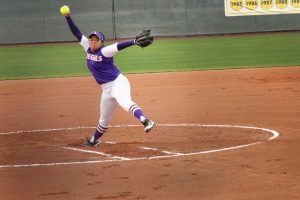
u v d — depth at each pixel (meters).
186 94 37.72
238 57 56.88
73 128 28.58
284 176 18.69
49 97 39.06
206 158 21.36
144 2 77.75
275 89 38.28
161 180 18.73
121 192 17.64
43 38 77.94
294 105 32.34
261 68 48.84
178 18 78.06
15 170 20.78
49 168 20.89
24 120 31.31
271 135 25.05
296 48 61.22
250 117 29.45
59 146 24.55
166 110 32.41
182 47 67.19
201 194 17.17
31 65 57.31
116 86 23.23
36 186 18.66
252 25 77.94
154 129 27.36
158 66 53.03
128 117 30.77
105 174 19.77
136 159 21.64
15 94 40.91
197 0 77.94
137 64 55.28
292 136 24.70
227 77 44.69
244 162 20.59
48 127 29.12
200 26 78.25
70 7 77.69
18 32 77.75
